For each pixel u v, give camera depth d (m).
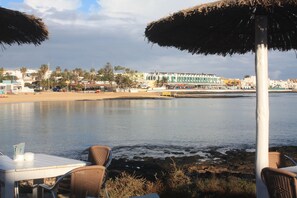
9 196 4.82
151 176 10.84
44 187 5.33
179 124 38.84
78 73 174.25
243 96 151.88
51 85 160.62
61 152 21.06
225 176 10.56
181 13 4.61
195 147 23.09
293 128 34.34
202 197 6.75
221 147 23.11
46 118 46.53
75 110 62.62
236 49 6.91
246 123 39.75
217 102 97.00
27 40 5.89
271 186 4.13
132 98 120.44
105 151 6.16
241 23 5.70
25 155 5.51
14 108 68.38
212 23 5.48
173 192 6.81
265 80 5.19
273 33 6.30
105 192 5.54
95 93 141.25
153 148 22.67
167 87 199.75
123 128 34.91
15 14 4.91
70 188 4.75
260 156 5.18
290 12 5.26
